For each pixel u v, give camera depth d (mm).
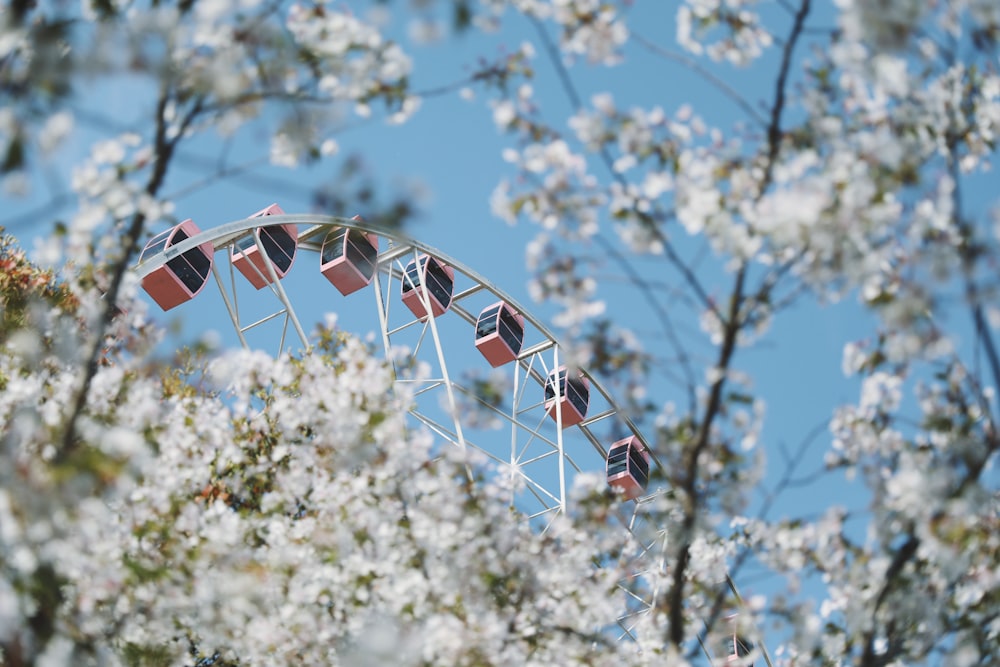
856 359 8703
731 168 8445
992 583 8680
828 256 7887
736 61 8578
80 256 8328
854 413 9250
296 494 15320
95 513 6957
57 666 7418
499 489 14086
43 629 7652
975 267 7492
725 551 10531
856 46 7734
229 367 17672
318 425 15258
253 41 7320
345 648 12836
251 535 14500
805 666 9812
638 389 8594
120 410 13352
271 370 17828
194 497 16781
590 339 8414
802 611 9648
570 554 12648
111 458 6629
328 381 14797
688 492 8805
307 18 7805
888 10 6895
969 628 8930
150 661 12898
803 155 8141
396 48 7848
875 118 8508
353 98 7902
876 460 9258
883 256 8281
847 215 7609
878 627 8828
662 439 8828
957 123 8469
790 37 7879
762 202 7914
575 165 8414
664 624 12594
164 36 6836
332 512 14211
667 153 8367
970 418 8445
